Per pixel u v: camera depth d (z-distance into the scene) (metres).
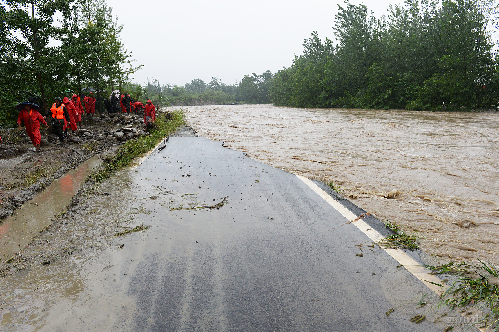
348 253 3.67
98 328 2.47
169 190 6.16
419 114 28.16
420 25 38.03
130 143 10.70
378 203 5.40
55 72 15.02
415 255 3.60
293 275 3.22
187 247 3.85
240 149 10.88
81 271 3.33
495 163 8.34
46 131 14.34
